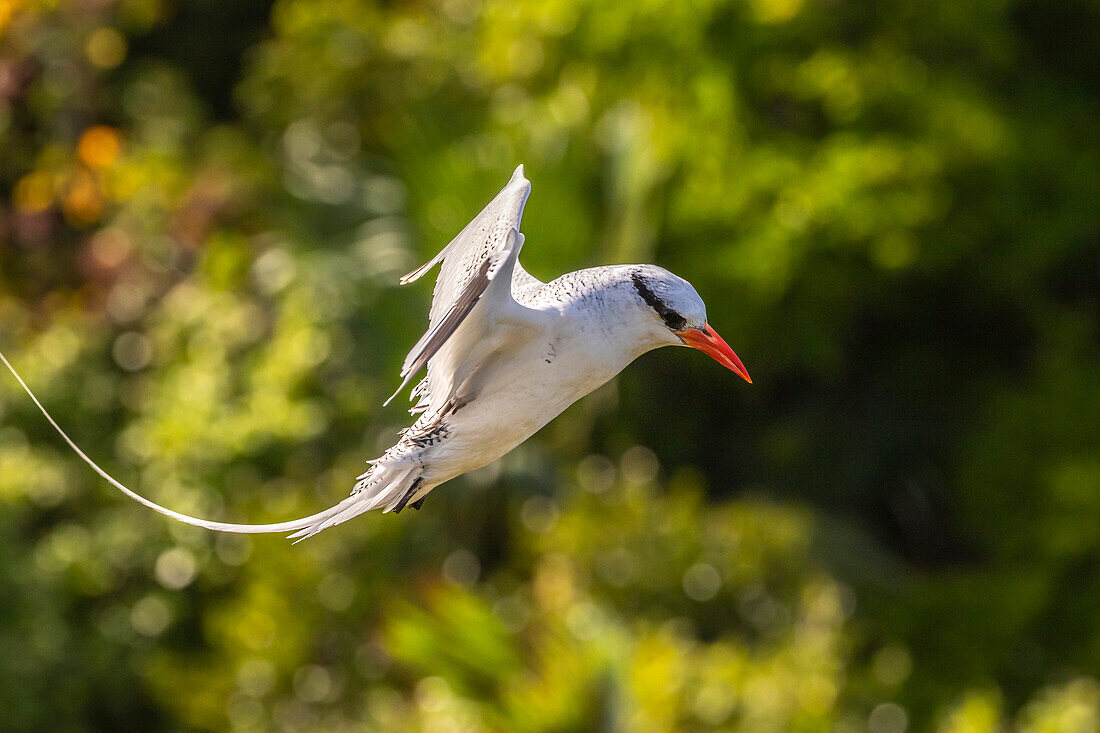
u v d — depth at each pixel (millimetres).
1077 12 16422
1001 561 15672
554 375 4043
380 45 16422
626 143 13055
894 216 14398
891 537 17562
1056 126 15859
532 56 14938
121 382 14242
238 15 20953
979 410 17016
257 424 12570
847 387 17250
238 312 13742
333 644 11711
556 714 8141
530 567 12234
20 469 12852
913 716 12930
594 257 13070
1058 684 14398
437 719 9812
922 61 15180
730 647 11023
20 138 16578
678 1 13992
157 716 12398
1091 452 15289
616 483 13305
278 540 11875
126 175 15828
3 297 15695
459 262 3643
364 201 15195
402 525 12102
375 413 12711
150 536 12594
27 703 11562
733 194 14469
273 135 17531
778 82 14633
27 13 16250
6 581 11852
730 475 16766
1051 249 15758
